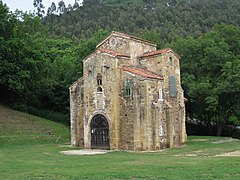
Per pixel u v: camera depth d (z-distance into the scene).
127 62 40.53
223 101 57.59
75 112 43.34
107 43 43.31
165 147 39.19
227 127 66.56
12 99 65.31
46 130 54.56
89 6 199.12
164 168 21.89
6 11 63.28
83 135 42.50
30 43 66.25
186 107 62.66
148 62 41.81
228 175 19.34
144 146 36.75
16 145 44.62
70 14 180.50
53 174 20.80
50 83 68.44
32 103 67.88
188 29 149.00
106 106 39.22
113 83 38.69
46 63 70.00
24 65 62.38
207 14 168.38
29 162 27.34
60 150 38.06
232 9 173.38
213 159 26.50
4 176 20.88
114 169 22.02
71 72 65.69
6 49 59.06
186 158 28.08
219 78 56.38
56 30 153.50
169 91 41.31
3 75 60.50
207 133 65.69
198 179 18.41
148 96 37.19
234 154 31.06
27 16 73.81
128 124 37.84
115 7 197.25
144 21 160.00
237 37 61.19
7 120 55.03
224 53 56.91
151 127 37.31
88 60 41.19
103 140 39.41
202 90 54.16
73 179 19.22
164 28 146.88
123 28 151.50
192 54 60.75
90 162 26.73
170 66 41.94
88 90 41.06
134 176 19.42
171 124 39.72
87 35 143.50
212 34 62.91
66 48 96.44
